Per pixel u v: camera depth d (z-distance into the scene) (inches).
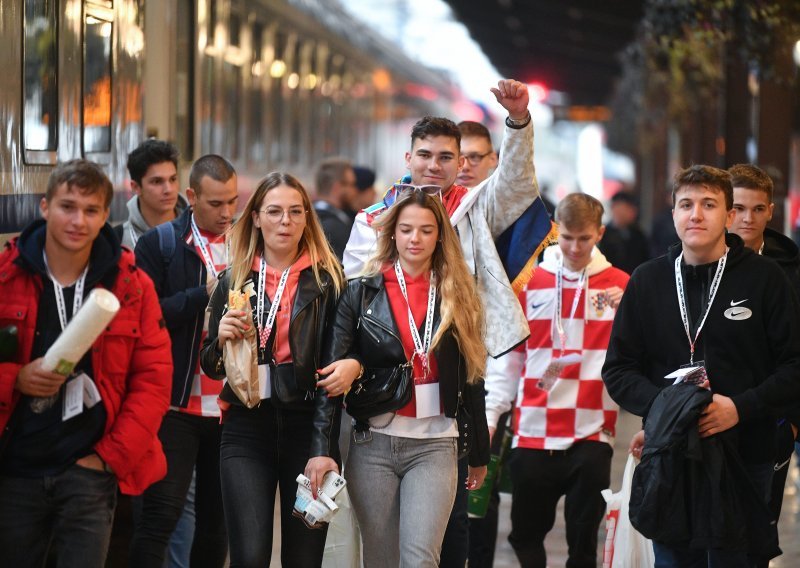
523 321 551.2
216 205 613.6
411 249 508.7
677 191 508.1
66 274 458.9
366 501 512.7
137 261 613.3
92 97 781.9
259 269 526.0
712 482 484.7
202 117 1181.1
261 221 520.1
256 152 1557.6
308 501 487.5
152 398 467.2
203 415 597.6
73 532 456.4
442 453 509.7
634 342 525.0
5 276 451.8
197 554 608.1
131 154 666.8
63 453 454.0
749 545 495.5
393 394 503.5
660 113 2167.8
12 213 652.1
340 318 515.8
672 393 488.1
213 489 606.5
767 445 505.7
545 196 936.9
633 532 567.5
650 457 487.8
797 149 2411.4
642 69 1915.6
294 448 515.8
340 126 2226.9
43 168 698.2
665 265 519.8
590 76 3914.9
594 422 635.5
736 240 510.0
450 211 565.0
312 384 515.8
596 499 634.8
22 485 452.4
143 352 470.9
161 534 586.6
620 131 3282.5
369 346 509.7
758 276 502.0
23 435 450.9
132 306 464.8
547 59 3575.3
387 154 2805.1
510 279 565.0
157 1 939.3
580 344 639.1
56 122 719.7
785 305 496.7
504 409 653.9
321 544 515.8
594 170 3754.9
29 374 436.5
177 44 1048.2
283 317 517.7
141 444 462.0
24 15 669.3
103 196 448.8
